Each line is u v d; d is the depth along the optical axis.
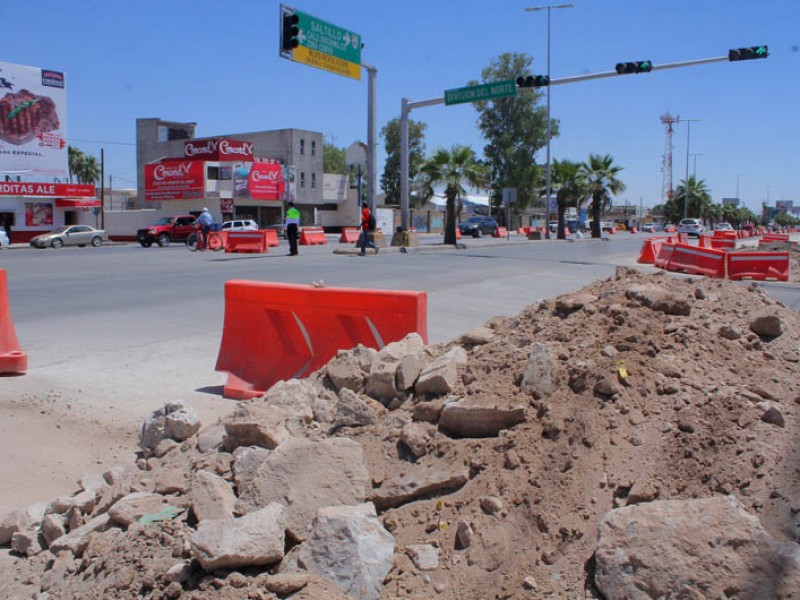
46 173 47.97
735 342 4.80
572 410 3.81
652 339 4.44
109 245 45.19
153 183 59.25
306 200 66.88
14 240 46.97
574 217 81.25
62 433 5.88
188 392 6.97
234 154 59.62
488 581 3.11
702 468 3.43
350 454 3.76
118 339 9.52
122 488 4.20
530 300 13.87
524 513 3.36
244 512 3.54
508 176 68.88
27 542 4.08
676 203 113.56
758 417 3.74
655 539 2.88
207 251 30.70
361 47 26.05
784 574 2.67
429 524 3.46
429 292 14.66
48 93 47.56
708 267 21.00
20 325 10.55
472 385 4.27
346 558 3.13
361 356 5.04
